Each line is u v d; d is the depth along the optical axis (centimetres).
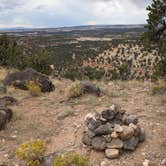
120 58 15638
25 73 1303
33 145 650
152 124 786
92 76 3531
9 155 712
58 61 14562
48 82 1279
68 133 790
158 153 641
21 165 661
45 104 1058
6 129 845
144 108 937
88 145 695
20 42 14975
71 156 584
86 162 583
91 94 1129
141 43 1323
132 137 673
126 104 998
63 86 1381
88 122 778
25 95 1167
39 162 623
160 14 1259
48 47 19700
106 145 666
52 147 728
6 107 917
